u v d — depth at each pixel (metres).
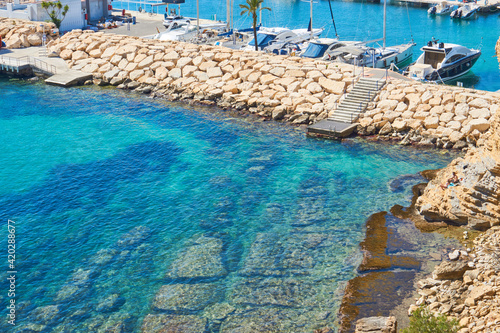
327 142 47.81
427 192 35.53
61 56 71.81
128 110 57.03
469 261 28.53
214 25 88.06
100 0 97.81
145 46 68.94
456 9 112.81
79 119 54.25
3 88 64.19
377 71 57.56
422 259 29.73
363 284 27.83
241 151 45.97
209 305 26.69
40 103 59.06
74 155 45.47
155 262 30.33
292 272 29.12
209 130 51.03
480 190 31.75
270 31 80.69
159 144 47.69
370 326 23.83
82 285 28.36
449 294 25.77
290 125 52.31
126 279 28.83
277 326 25.11
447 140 46.38
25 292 27.77
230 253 31.06
